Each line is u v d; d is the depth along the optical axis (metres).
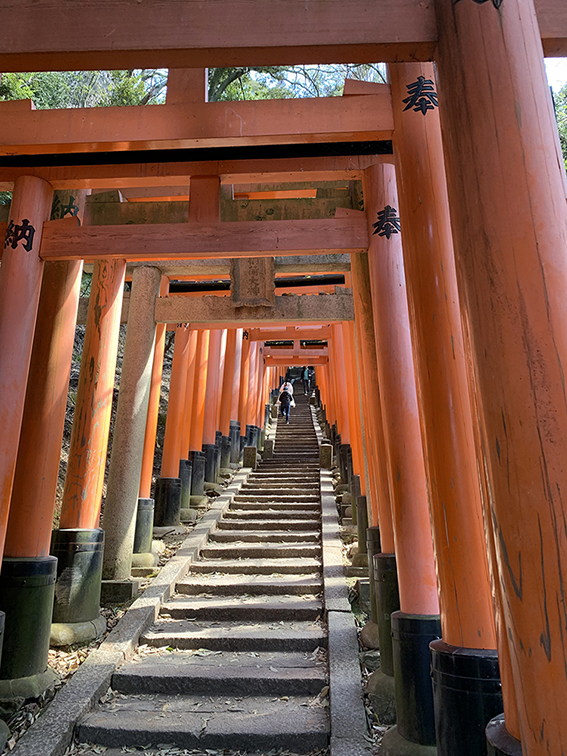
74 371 15.29
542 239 2.33
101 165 5.41
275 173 5.41
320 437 20.62
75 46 3.06
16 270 5.06
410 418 4.60
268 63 3.13
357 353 7.62
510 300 2.29
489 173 2.43
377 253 5.13
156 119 4.62
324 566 8.16
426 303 3.79
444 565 3.50
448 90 2.67
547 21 3.15
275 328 17.83
